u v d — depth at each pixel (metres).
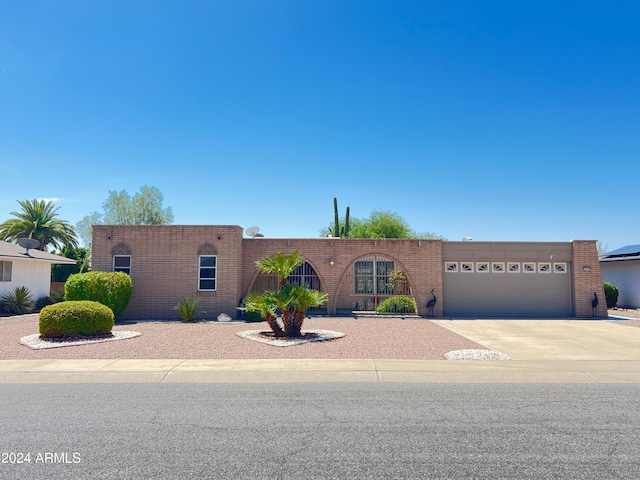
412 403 7.28
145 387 8.45
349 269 22.38
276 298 14.19
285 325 14.56
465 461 4.96
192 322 18.89
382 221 44.31
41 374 9.53
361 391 8.11
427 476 4.59
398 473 4.65
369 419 6.42
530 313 21.50
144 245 20.62
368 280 22.56
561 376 9.43
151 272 20.53
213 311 20.30
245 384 8.69
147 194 48.16
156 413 6.71
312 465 4.85
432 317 20.98
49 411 6.82
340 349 12.25
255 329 16.52
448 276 21.69
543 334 15.70
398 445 5.42
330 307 21.25
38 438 5.66
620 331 16.52
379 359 10.91
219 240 20.58
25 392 8.07
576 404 7.26
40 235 41.00
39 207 41.53
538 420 6.41
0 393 8.00
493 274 21.70
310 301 14.38
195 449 5.29
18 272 25.64
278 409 6.93
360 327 17.09
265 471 4.70
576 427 6.11
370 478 4.54
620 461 4.98
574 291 21.45
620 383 8.88
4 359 10.92
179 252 20.58
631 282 27.61
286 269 15.05
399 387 8.44
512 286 21.64
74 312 14.05
